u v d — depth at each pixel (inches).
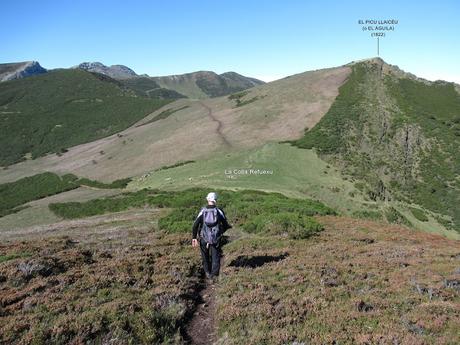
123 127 7534.5
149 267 518.3
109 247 696.4
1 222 2970.0
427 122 3909.9
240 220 1003.3
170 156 4138.8
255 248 660.1
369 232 830.5
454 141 3548.2
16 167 5974.4
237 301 384.2
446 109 4370.1
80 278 454.0
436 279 444.5
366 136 3772.1
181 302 396.8
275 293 405.1
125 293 405.4
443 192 2952.8
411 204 2832.2
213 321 371.6
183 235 801.6
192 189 2290.8
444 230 2492.6
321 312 351.3
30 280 441.7
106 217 1573.6
